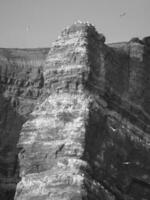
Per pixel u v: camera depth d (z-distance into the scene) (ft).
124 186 329.52
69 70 330.13
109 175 325.01
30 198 313.73
